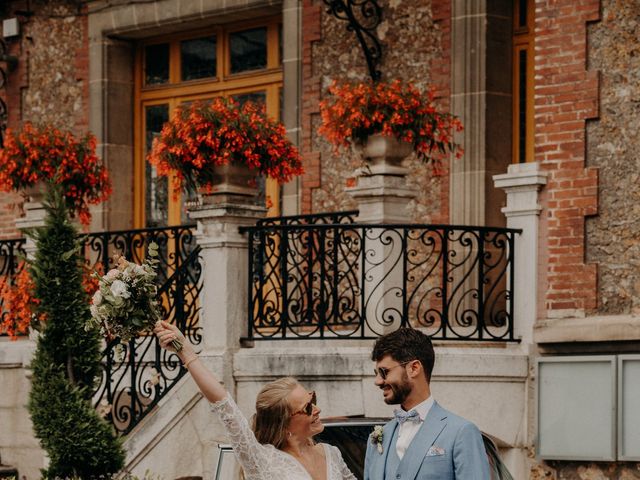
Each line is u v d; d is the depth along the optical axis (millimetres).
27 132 12000
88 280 10977
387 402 5625
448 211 11734
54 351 9336
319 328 9594
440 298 11578
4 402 11609
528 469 9570
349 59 12469
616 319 9234
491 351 9547
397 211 9891
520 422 9586
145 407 10586
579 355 9383
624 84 9453
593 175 9500
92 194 12195
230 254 9727
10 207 13820
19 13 14836
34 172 11859
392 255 9727
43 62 14750
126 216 14250
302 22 12766
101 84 14203
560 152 9672
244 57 13641
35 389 9281
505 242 9898
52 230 9430
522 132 11727
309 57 12727
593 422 9227
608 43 9547
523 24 11742
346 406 9328
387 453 5648
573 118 9641
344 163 12422
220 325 9680
